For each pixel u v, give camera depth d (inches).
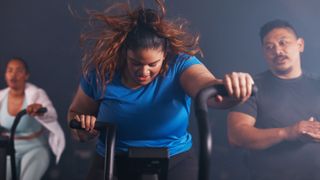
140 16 59.9
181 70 62.2
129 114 63.6
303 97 118.2
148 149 58.3
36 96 149.6
